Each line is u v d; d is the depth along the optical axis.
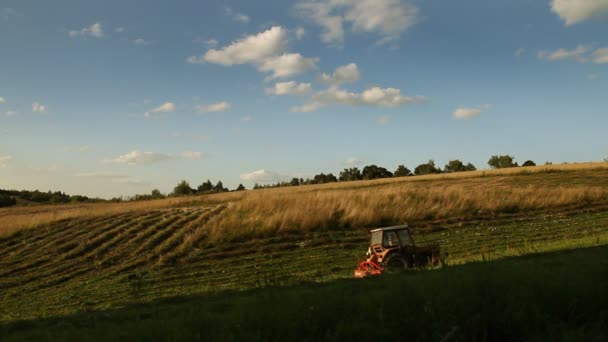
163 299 14.83
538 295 7.29
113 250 25.81
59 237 29.05
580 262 10.16
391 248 17.25
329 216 27.66
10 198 90.94
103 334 6.76
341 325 6.32
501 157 116.94
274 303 7.29
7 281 21.41
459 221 28.25
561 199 32.09
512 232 24.81
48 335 7.46
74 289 19.47
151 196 75.69
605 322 6.70
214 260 22.66
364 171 117.62
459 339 6.19
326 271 19.28
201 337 6.15
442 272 9.63
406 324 6.43
